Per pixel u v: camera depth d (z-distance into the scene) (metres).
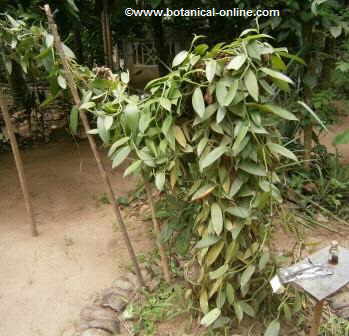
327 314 1.75
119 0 4.02
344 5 2.75
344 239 2.39
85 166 3.52
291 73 2.71
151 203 1.84
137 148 1.58
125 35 5.27
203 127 1.43
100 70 1.76
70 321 1.83
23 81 3.99
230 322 1.66
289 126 2.84
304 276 1.32
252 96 1.28
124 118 1.59
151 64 5.64
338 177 2.86
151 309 1.82
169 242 2.19
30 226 2.62
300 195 2.66
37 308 1.92
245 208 1.45
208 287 1.62
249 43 1.31
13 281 2.11
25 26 2.15
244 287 1.54
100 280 2.09
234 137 1.37
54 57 1.91
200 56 1.38
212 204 1.48
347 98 3.71
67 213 2.80
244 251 1.56
